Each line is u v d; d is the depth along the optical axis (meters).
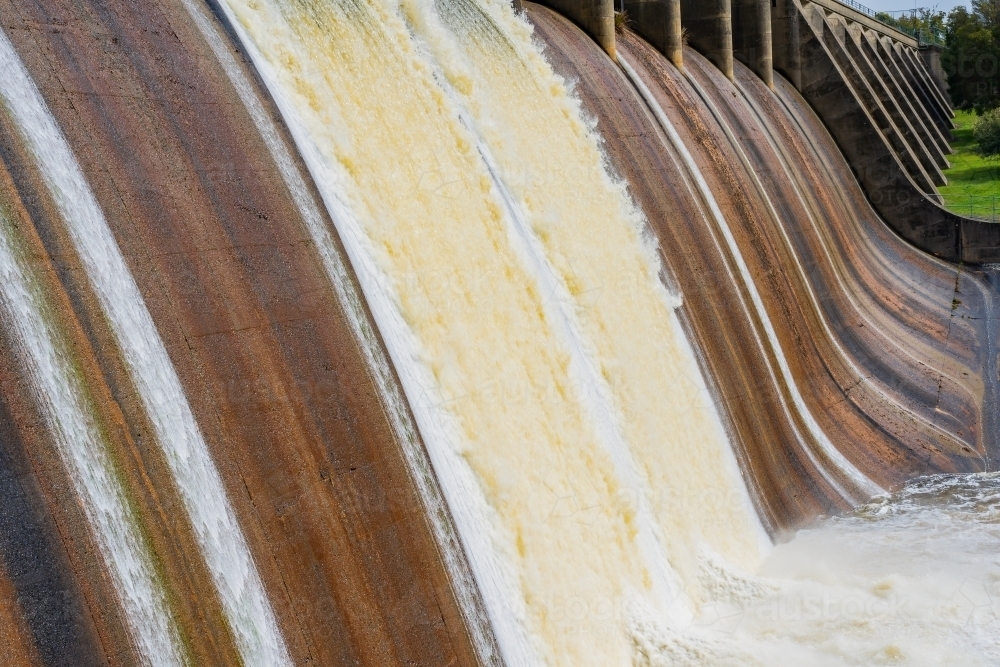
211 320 11.11
